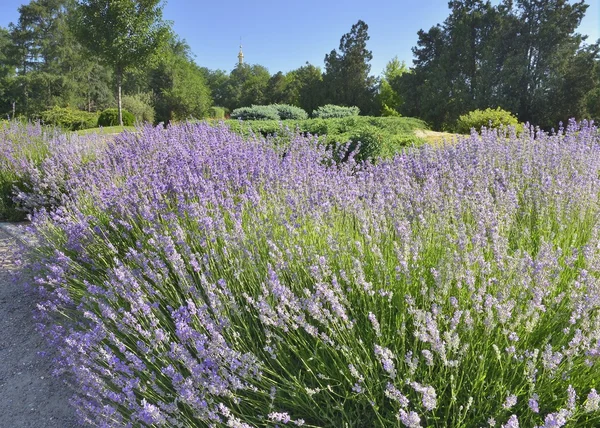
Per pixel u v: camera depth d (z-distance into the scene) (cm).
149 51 2370
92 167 570
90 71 4809
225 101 7412
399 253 249
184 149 551
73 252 393
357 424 201
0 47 5072
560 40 2909
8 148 766
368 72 4188
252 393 217
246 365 199
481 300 211
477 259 246
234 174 433
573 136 616
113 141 793
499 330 200
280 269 268
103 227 385
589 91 2819
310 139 685
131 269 306
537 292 198
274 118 2241
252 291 275
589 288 214
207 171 481
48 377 295
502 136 666
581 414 172
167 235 311
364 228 295
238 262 278
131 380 194
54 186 575
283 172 439
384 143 832
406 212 346
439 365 205
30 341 337
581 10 2891
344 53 4128
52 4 4947
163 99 4425
